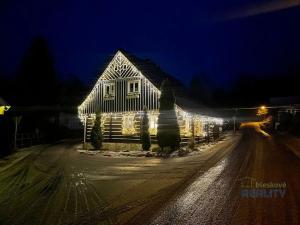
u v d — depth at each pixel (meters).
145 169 15.23
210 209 8.14
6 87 39.84
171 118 23.27
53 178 13.26
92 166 16.64
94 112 29.03
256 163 15.99
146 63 30.72
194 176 12.88
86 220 7.52
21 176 13.91
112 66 28.52
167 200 9.16
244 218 7.34
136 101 26.77
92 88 29.52
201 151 23.73
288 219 7.22
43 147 28.25
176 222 7.19
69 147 28.30
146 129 24.22
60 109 44.62
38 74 39.03
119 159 19.73
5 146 22.88
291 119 47.47
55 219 7.67
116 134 27.53
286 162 16.14
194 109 29.56
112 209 8.39
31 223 7.43
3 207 8.87
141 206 8.60
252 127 67.69
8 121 23.70
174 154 21.11
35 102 38.47
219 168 14.80
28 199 9.73
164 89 23.69
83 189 10.97
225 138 38.62
